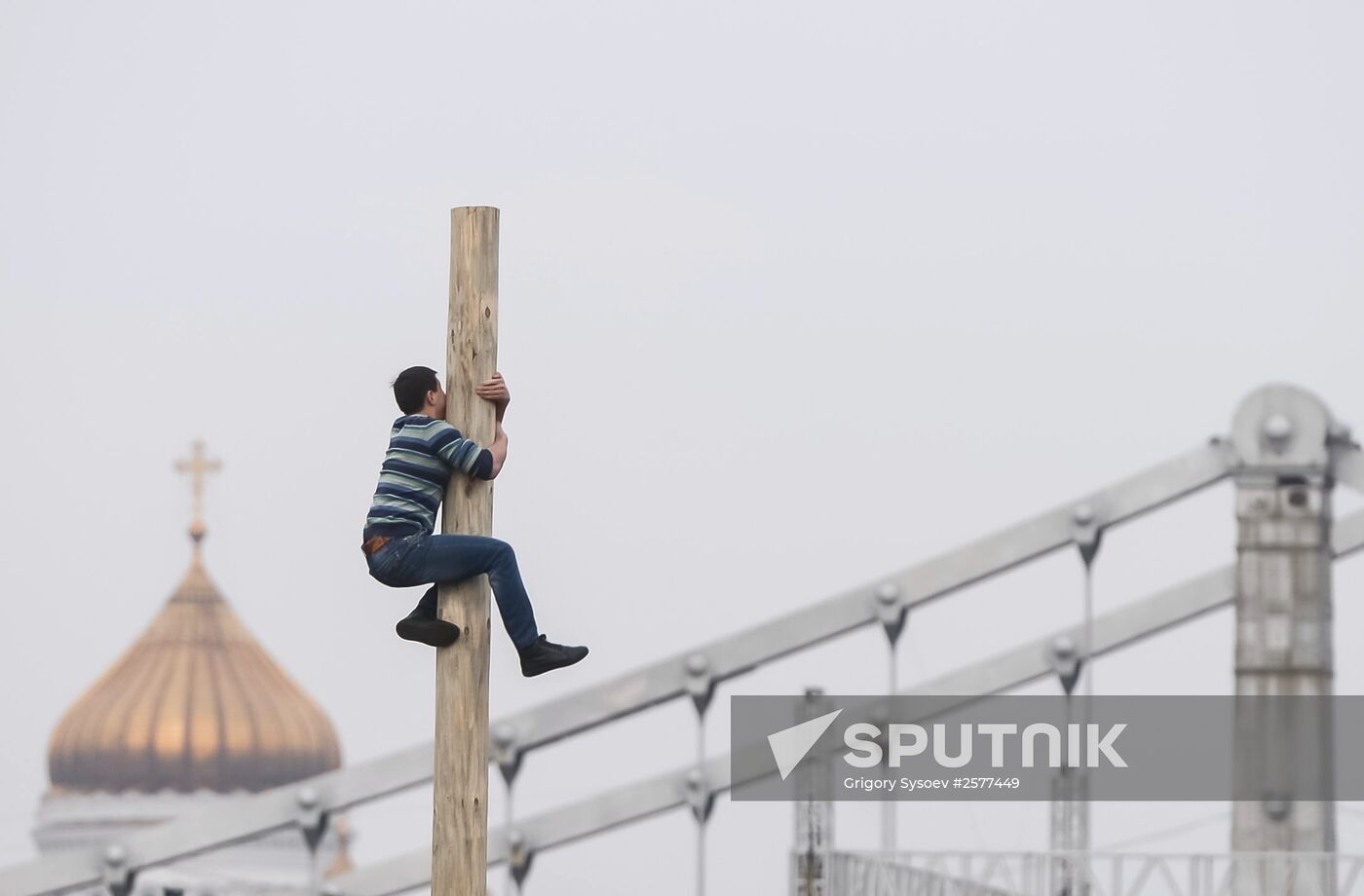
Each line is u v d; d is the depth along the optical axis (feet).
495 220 100.63
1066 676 361.51
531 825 388.78
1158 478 368.07
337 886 403.54
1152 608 359.87
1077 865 240.12
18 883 407.03
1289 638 351.87
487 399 99.35
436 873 98.99
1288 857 239.09
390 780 409.90
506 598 98.22
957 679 355.97
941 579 384.47
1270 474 359.46
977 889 233.96
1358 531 357.41
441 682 99.91
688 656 391.04
